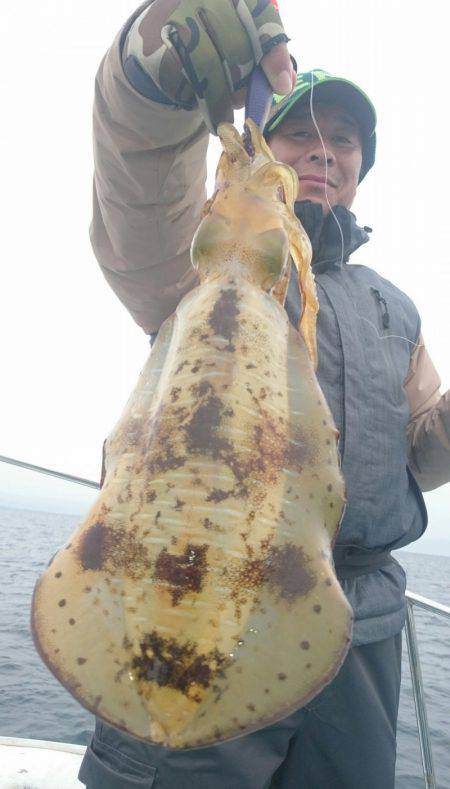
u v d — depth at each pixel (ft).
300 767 7.30
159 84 5.27
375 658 7.58
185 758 6.07
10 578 46.70
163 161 6.07
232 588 3.72
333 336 8.07
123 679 3.58
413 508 8.54
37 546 77.71
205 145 6.27
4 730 21.04
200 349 4.45
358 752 7.15
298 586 3.78
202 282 4.95
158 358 4.79
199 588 3.70
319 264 9.06
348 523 7.27
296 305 7.88
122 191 6.34
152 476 4.04
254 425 4.17
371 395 7.94
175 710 3.49
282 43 5.04
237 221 5.09
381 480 7.63
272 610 3.70
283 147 9.71
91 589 3.85
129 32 5.42
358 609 7.34
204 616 3.66
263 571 3.78
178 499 3.90
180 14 4.95
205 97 5.16
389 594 7.84
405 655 23.90
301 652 3.59
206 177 6.85
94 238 7.38
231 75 5.06
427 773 10.57
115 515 4.05
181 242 7.01
